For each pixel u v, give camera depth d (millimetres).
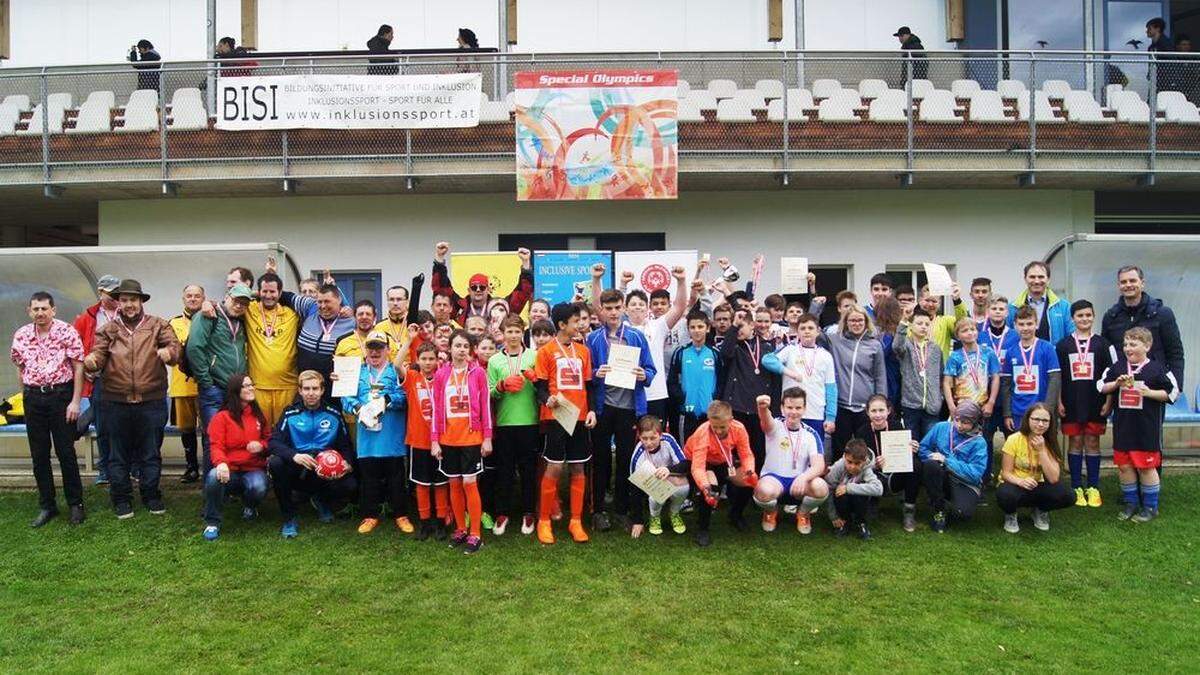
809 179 10320
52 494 6328
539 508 6113
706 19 12359
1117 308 6855
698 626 4695
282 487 5961
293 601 5008
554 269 9375
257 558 5621
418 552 5719
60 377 6223
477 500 5766
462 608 4910
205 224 10922
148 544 5859
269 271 6672
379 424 6012
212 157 9867
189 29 12469
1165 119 10219
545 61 10484
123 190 10344
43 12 12539
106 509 6547
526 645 4473
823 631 4641
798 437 6066
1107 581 5305
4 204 11398
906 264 11000
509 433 6012
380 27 11414
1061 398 6758
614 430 6168
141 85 10555
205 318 6277
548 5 12352
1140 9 12125
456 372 5797
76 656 4379
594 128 9547
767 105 10625
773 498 5945
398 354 6094
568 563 5551
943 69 10922
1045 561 5602
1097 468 6738
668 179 9578
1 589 5199
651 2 12352
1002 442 8555
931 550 5789
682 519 6402
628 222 10859
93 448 7613
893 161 9992
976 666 4262
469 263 9164
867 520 6379
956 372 6617
